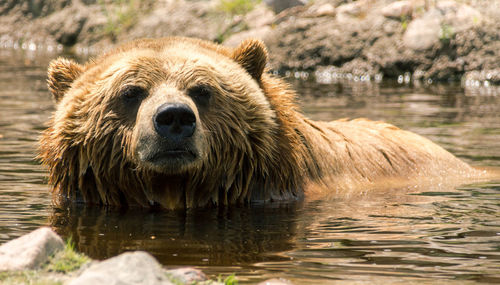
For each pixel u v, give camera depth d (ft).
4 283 18.72
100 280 17.87
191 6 119.55
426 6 99.96
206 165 33.17
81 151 33.40
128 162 33.04
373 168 40.98
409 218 31.35
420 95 78.64
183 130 29.63
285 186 35.83
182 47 35.27
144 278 18.35
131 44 36.81
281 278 21.88
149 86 32.17
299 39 102.27
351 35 99.91
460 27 94.63
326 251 25.59
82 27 126.72
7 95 75.36
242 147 33.86
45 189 37.11
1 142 50.08
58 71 36.11
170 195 34.30
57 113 34.71
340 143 40.98
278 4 112.68
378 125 45.55
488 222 30.42
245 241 27.35
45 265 20.22
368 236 27.94
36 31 131.34
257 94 34.78
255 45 36.14
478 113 65.77
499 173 43.16
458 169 43.52
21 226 29.14
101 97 32.99
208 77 32.81
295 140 36.27
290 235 28.27
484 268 23.34
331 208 33.71
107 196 34.50
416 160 42.93
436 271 22.91
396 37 97.25
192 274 20.25
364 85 88.17
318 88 84.48
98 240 27.40
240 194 34.88
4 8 136.15
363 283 21.44
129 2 127.75
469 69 91.15
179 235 28.43
